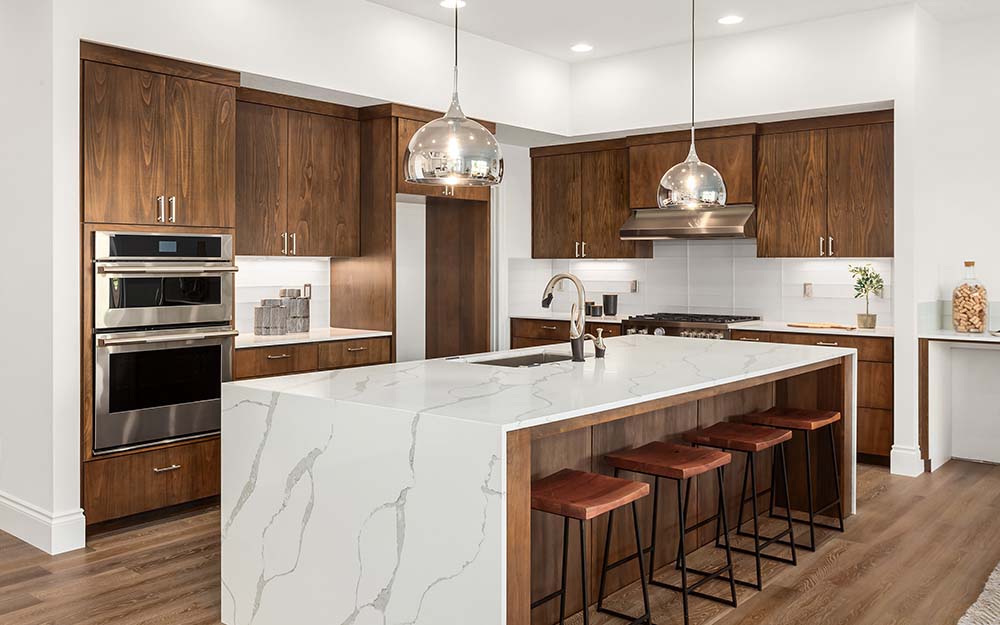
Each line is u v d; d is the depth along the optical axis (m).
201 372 4.50
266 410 3.02
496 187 7.17
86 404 4.04
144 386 4.25
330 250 5.55
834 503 4.28
